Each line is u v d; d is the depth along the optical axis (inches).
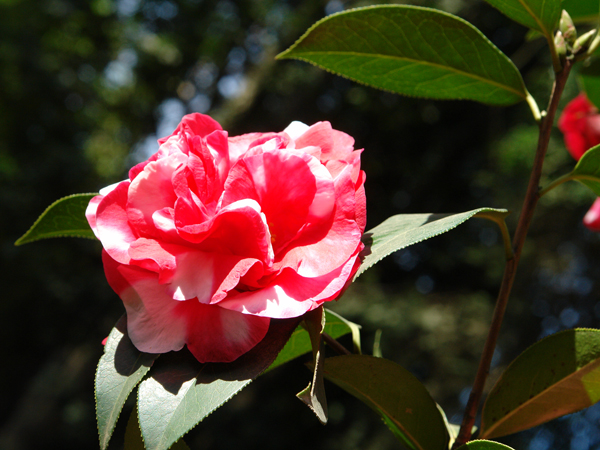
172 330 22.1
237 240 21.9
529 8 30.2
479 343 219.5
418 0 245.9
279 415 231.8
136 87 401.4
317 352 21.0
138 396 21.0
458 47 32.3
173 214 22.6
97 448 261.9
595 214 49.2
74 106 336.5
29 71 306.5
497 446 25.8
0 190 270.1
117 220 23.8
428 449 30.0
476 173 256.7
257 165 23.2
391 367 28.7
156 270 22.6
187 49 398.6
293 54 34.0
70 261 289.0
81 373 275.7
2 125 302.0
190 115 27.2
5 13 300.5
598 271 214.1
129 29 389.4
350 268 22.5
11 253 265.9
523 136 208.4
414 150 290.0
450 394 207.2
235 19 384.2
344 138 27.5
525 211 29.3
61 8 339.0
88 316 295.0
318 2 302.5
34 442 261.4
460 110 276.5
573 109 47.9
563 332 29.1
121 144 394.3
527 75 250.7
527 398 29.6
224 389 20.8
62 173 302.5
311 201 23.3
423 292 253.9
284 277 22.6
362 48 33.4
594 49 29.8
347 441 215.0
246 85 327.6
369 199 291.9
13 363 299.3
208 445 233.1
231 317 22.0
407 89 35.8
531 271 223.5
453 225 23.9
